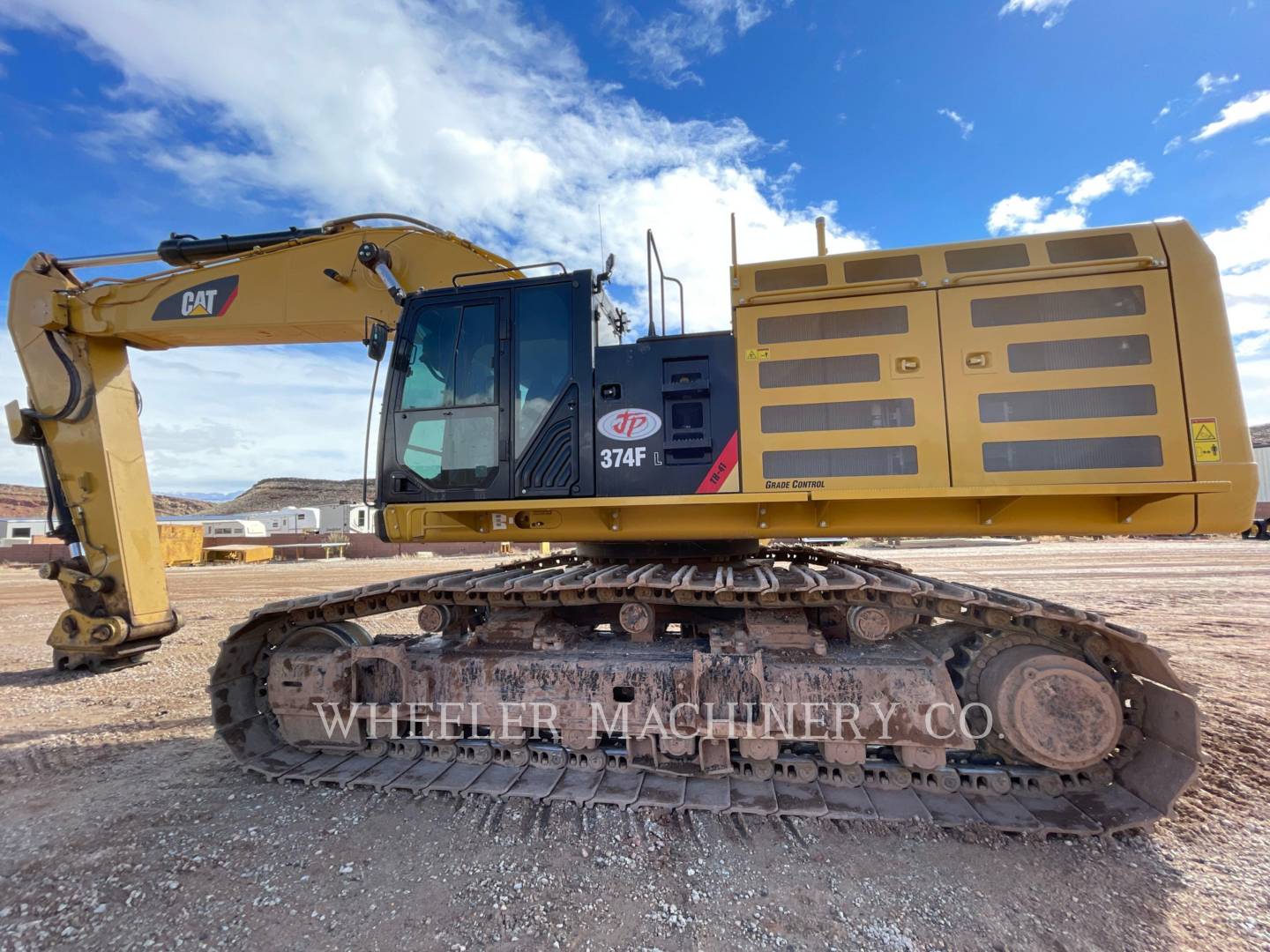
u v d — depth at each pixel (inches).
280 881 117.3
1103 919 105.1
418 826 137.5
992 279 145.6
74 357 262.1
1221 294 138.9
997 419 141.9
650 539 166.4
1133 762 137.6
